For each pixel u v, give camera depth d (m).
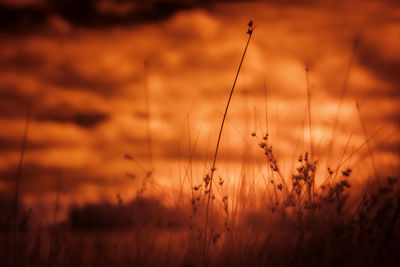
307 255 3.21
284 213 3.47
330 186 3.36
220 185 3.71
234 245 3.60
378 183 3.37
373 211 3.23
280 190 3.49
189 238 3.71
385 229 3.12
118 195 4.07
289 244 3.43
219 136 3.68
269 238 3.52
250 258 3.52
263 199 3.77
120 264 3.72
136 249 3.78
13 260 3.74
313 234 3.28
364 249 3.15
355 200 3.42
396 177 3.34
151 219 3.92
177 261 3.68
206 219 3.57
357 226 3.25
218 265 3.55
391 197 3.14
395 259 3.17
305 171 3.38
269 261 3.39
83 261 3.78
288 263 3.26
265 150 3.53
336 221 3.24
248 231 3.66
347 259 3.14
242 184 3.84
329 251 3.13
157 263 3.71
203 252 3.53
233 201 3.76
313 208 3.33
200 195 3.71
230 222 3.65
